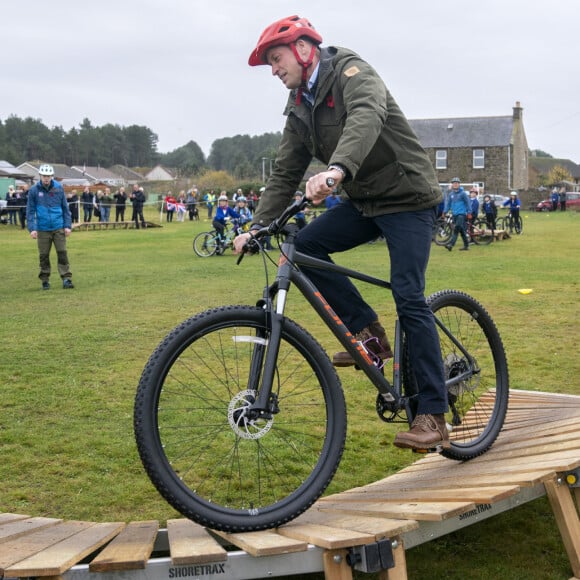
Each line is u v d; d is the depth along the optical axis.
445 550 3.25
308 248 3.29
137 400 2.61
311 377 5.68
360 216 3.32
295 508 2.76
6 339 7.51
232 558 2.48
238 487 3.75
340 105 3.04
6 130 151.62
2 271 14.78
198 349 6.28
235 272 14.26
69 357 6.67
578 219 39.38
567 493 3.07
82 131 160.50
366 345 3.37
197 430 4.50
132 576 2.43
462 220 18.97
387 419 3.40
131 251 20.05
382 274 12.91
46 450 4.32
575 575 3.00
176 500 2.59
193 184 76.62
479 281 11.98
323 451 2.89
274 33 3.03
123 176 134.38
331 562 2.49
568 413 4.15
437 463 3.79
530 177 93.75
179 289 11.59
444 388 3.25
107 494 3.74
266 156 88.94
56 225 11.68
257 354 2.89
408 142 3.16
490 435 3.78
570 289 10.96
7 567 2.28
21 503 3.62
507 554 3.20
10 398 5.34
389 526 2.56
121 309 9.53
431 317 3.24
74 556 2.39
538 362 6.44
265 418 2.83
